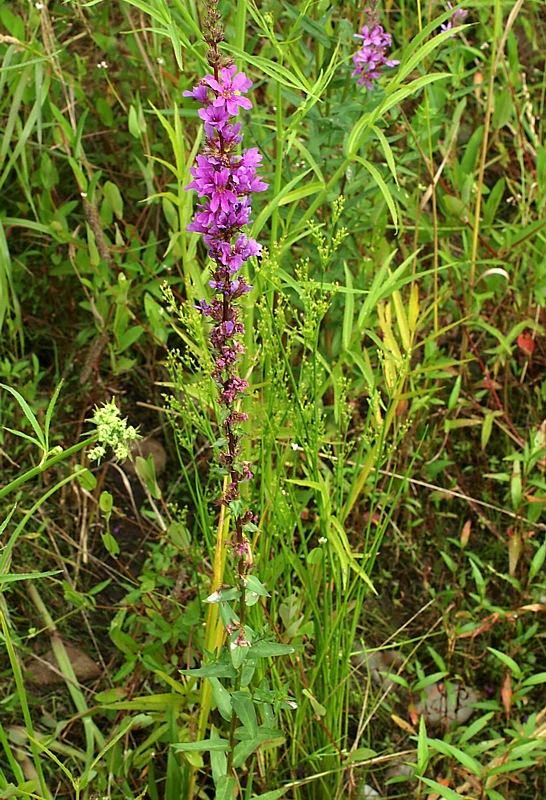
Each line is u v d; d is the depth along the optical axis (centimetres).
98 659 61
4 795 43
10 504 64
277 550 60
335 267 65
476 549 70
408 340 58
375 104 59
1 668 58
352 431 68
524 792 59
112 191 67
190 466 70
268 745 51
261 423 53
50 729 57
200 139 54
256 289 52
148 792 55
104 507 53
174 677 58
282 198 53
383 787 59
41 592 62
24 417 67
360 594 54
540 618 66
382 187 50
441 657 65
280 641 53
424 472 70
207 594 56
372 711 57
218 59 36
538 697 63
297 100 60
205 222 37
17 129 69
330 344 68
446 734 59
